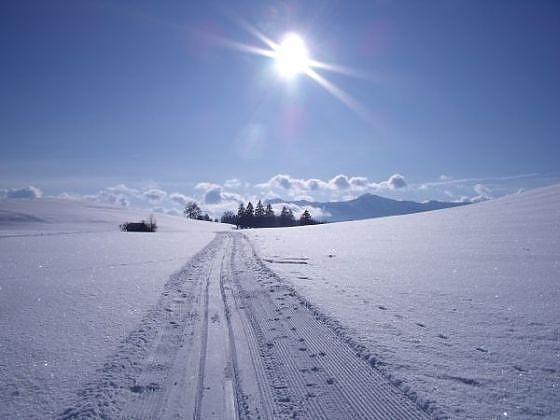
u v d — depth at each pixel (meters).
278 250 21.66
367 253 18.84
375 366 5.32
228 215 141.00
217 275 13.59
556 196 34.47
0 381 4.98
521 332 6.50
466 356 5.57
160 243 27.78
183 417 4.20
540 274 11.20
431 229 28.48
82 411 4.24
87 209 82.75
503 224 25.52
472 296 9.12
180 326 7.43
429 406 4.20
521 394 4.43
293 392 4.74
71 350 6.06
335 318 7.58
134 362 5.62
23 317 7.93
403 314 7.83
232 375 5.23
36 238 30.56
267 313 8.33
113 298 9.73
